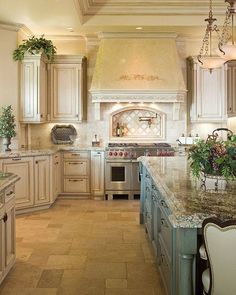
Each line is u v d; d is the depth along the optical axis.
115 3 6.38
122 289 3.30
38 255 4.11
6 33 6.31
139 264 3.86
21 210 5.90
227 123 7.68
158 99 7.12
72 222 5.46
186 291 2.16
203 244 2.16
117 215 5.89
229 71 7.53
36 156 6.00
